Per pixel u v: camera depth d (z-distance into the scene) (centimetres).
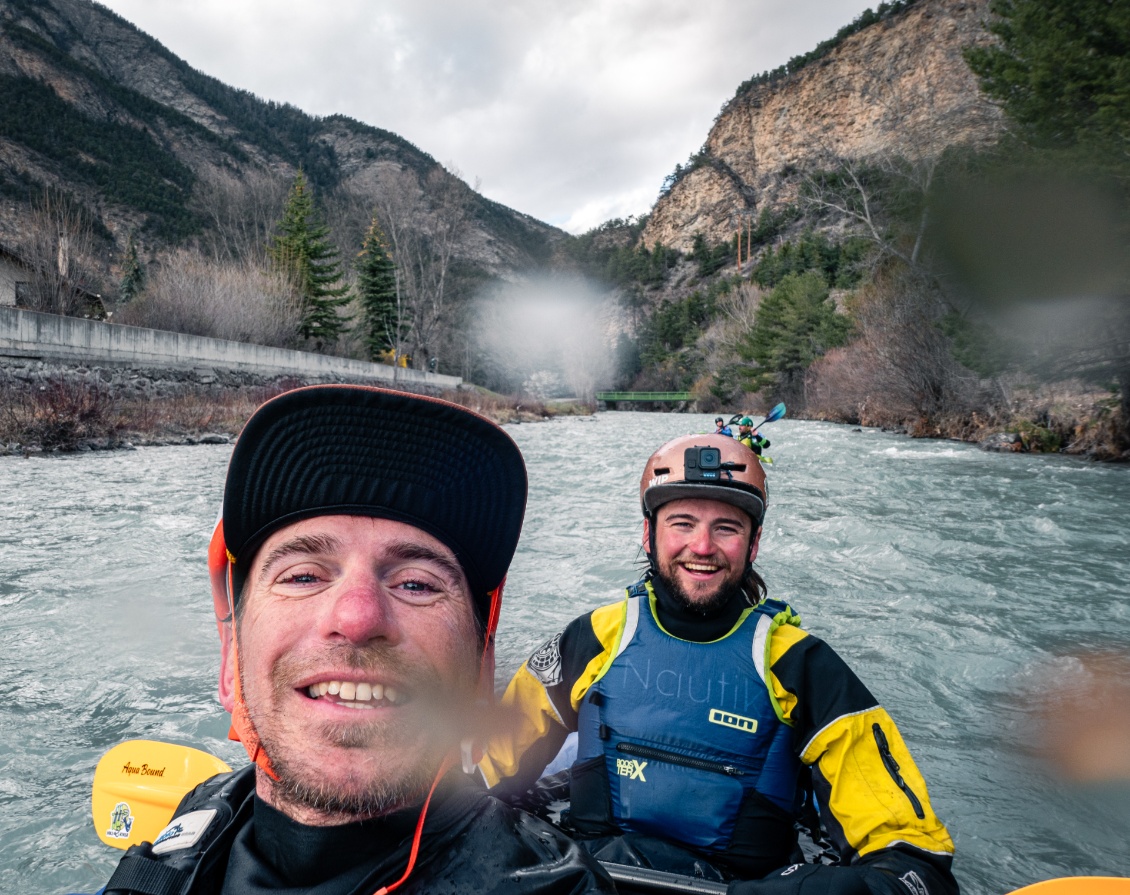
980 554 654
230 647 79
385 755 62
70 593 488
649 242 14775
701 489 207
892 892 158
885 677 389
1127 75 1270
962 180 1500
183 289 2670
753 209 12888
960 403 2142
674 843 196
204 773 204
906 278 2216
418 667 64
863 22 11838
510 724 225
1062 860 240
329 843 62
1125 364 1552
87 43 16875
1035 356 1592
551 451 1812
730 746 199
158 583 513
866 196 2327
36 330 1593
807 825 230
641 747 204
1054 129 1467
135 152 11388
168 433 1552
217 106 17300
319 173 17000
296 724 62
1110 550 670
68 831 237
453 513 71
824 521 795
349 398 68
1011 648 426
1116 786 277
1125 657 408
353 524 68
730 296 7231
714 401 6675
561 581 562
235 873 67
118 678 357
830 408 3400
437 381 4378
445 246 5294
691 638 213
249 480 68
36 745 293
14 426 1277
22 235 2030
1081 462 1482
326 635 62
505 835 71
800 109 12475
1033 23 1470
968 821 261
